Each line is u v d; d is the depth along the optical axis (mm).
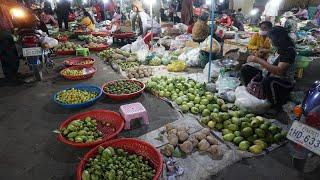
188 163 3213
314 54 8703
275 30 4090
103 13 18594
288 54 4043
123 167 2893
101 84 6336
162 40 9508
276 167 3180
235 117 3889
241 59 6133
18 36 6922
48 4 17875
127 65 7465
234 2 17625
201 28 7961
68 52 9461
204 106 4445
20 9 6672
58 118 4570
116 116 4094
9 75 6641
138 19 10562
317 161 3137
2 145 3793
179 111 4629
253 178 3016
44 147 3727
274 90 4293
